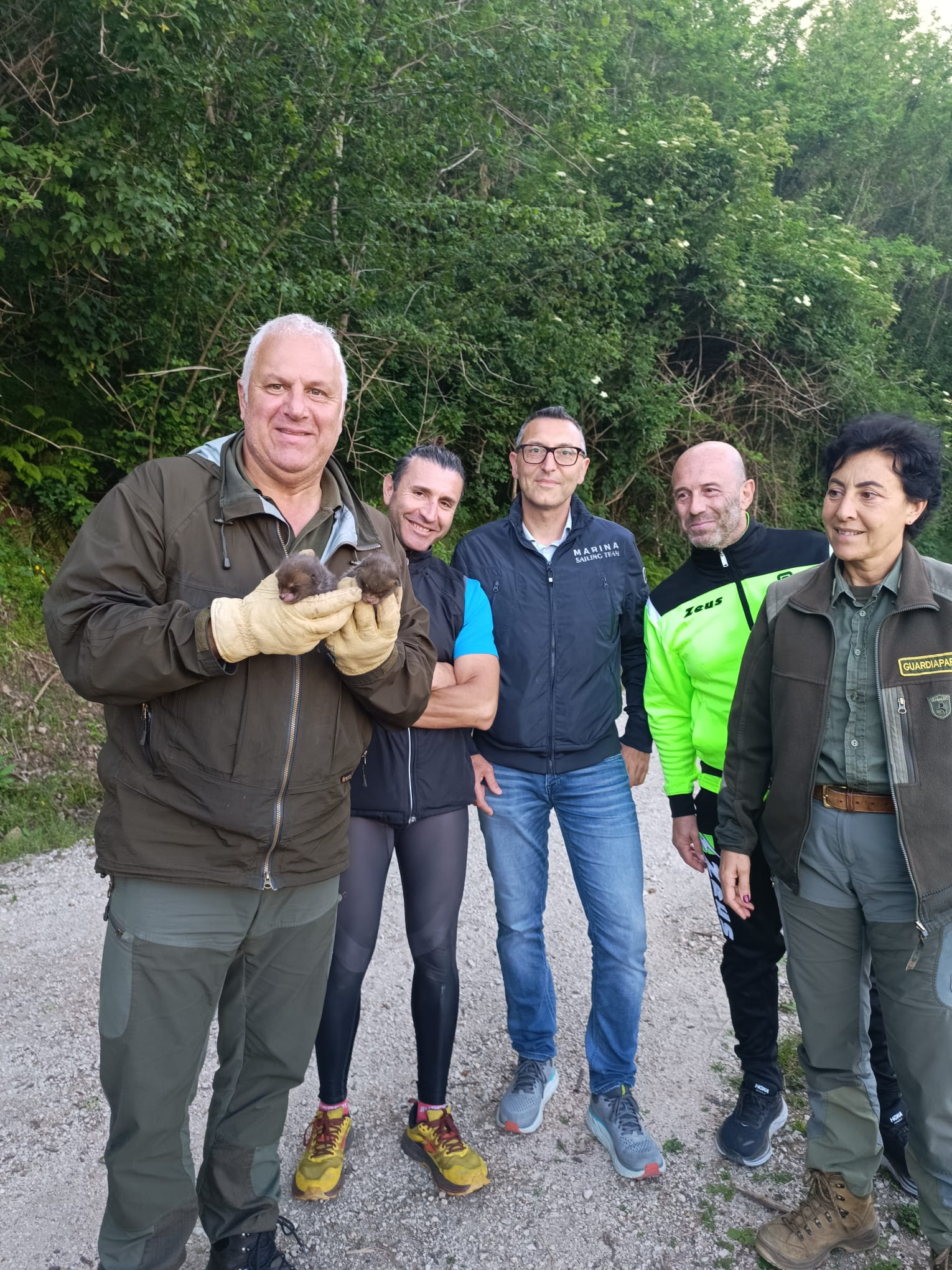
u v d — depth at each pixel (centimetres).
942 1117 200
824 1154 228
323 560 192
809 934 223
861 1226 231
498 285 1051
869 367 1521
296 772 183
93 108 631
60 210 637
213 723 177
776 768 225
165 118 661
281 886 186
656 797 631
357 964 250
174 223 677
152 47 595
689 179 1266
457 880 257
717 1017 351
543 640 280
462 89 926
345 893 248
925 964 201
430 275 1038
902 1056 206
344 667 177
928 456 202
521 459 285
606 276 1153
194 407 798
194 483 185
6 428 741
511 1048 328
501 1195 254
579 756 282
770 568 266
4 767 559
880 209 2123
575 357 1112
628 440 1292
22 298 726
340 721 191
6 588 678
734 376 1475
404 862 259
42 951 386
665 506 1385
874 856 210
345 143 890
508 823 283
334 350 189
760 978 273
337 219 914
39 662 654
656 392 1291
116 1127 182
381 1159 266
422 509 262
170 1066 182
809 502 1522
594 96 1180
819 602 218
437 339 943
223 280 771
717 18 1945
